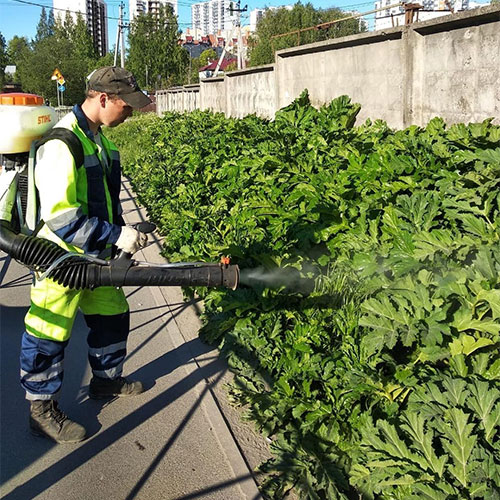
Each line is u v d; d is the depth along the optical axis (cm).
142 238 355
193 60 7619
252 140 903
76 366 490
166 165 1014
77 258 345
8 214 360
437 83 858
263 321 478
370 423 336
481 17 756
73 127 364
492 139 585
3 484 354
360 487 323
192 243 661
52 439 391
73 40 8038
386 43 962
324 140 756
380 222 505
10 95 371
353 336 423
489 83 760
